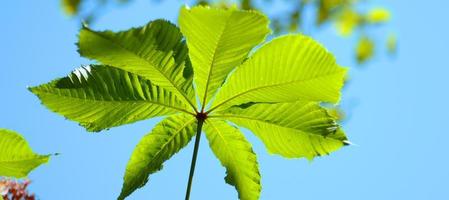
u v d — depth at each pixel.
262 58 0.93
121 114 0.96
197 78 0.94
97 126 0.96
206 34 0.90
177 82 0.95
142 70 0.93
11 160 0.92
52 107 0.94
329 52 0.92
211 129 0.99
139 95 0.95
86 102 0.94
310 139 0.98
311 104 0.97
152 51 0.91
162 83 0.95
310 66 0.92
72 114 0.95
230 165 1.01
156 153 0.98
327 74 0.92
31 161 0.92
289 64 0.93
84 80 0.94
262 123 0.98
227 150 1.00
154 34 0.90
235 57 0.92
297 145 0.98
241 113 0.97
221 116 0.97
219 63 0.92
